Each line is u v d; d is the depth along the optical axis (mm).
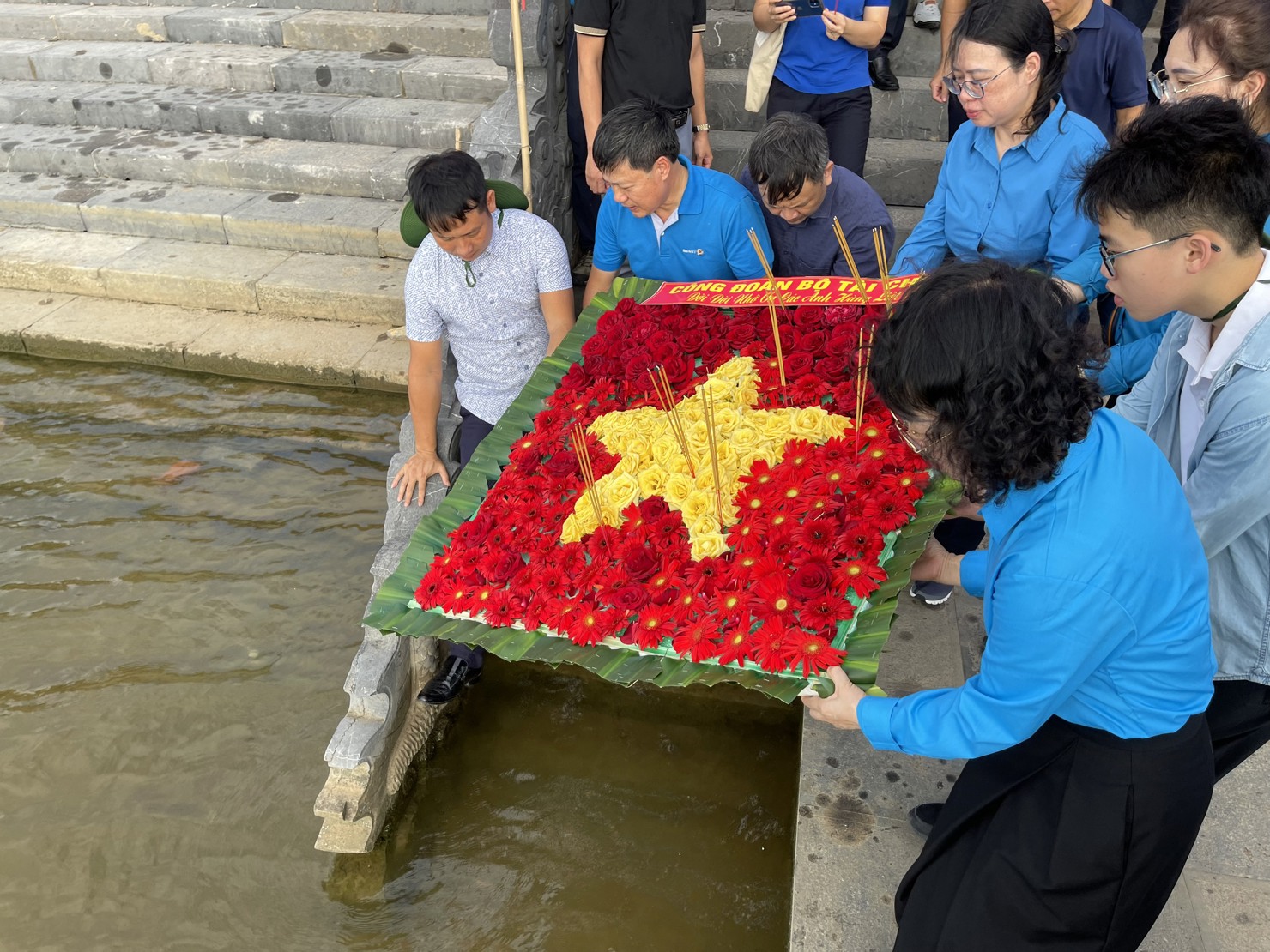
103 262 5938
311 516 4508
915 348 1401
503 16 4270
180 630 3934
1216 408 1771
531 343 3426
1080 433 1417
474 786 3340
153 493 4648
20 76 7258
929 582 3297
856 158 4316
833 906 2475
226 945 2879
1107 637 1530
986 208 2857
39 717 3582
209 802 3285
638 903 2959
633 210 3088
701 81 4441
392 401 5277
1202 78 2080
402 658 3207
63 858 3123
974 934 1799
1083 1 3328
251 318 5746
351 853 3084
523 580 2457
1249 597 1900
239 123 6645
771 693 2057
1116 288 1746
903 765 2820
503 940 2875
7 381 5512
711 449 2416
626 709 3564
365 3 7242
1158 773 1663
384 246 5891
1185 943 2297
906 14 5457
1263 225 1594
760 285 3062
